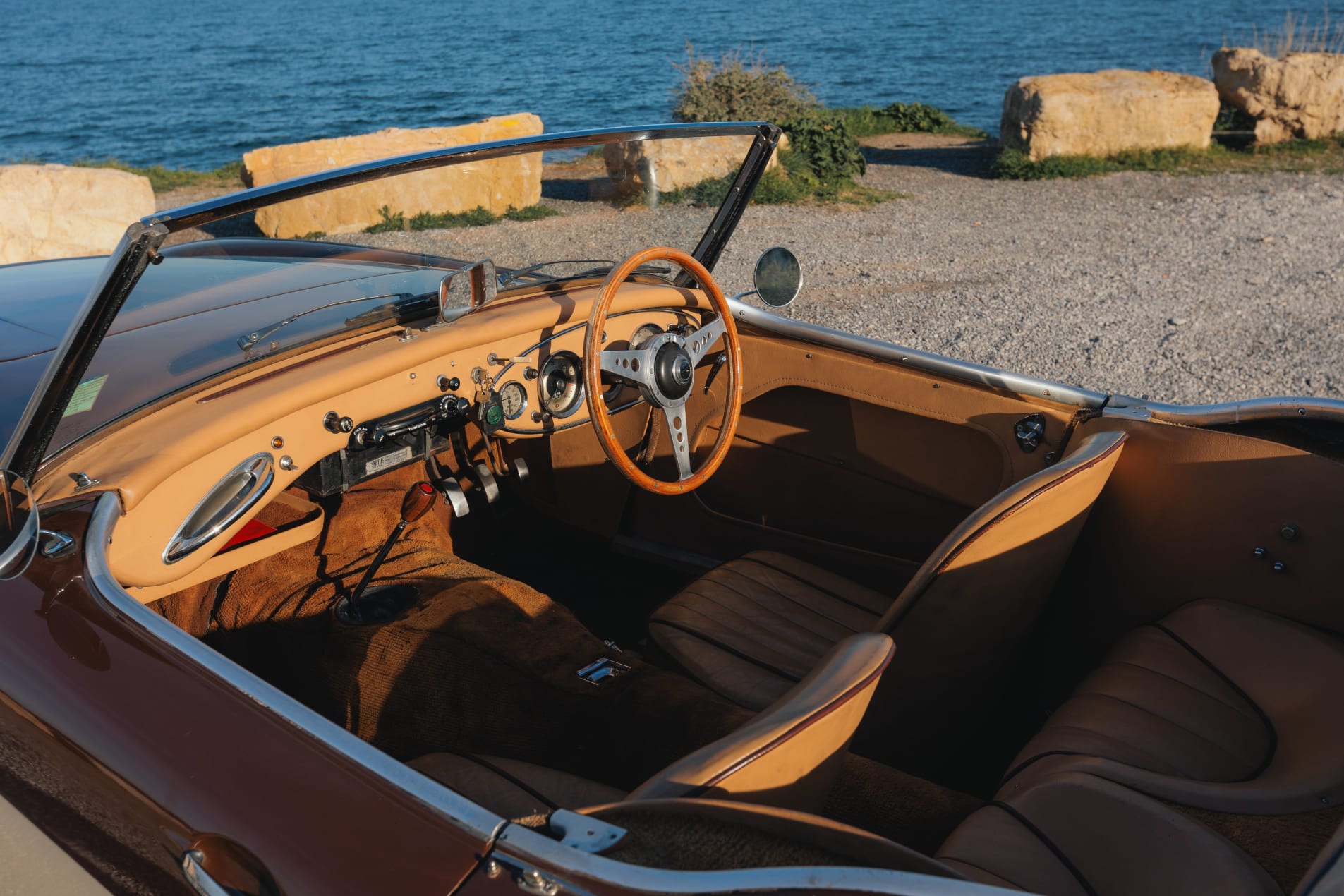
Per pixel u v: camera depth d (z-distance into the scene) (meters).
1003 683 2.33
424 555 2.64
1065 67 36.47
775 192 11.78
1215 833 1.58
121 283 1.77
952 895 0.96
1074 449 2.38
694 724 2.05
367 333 2.47
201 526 2.08
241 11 94.88
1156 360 6.35
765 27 55.53
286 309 2.41
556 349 2.75
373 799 1.25
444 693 2.21
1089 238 9.80
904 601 2.03
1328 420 2.22
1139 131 13.88
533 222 2.66
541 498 3.52
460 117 25.75
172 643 1.54
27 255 9.45
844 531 3.02
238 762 1.36
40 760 1.59
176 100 33.38
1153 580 2.39
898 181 13.26
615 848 1.09
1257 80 14.57
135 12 97.38
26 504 1.81
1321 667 2.01
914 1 75.94
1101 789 1.71
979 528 1.95
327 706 2.28
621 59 39.69
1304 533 2.16
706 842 1.10
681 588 3.29
